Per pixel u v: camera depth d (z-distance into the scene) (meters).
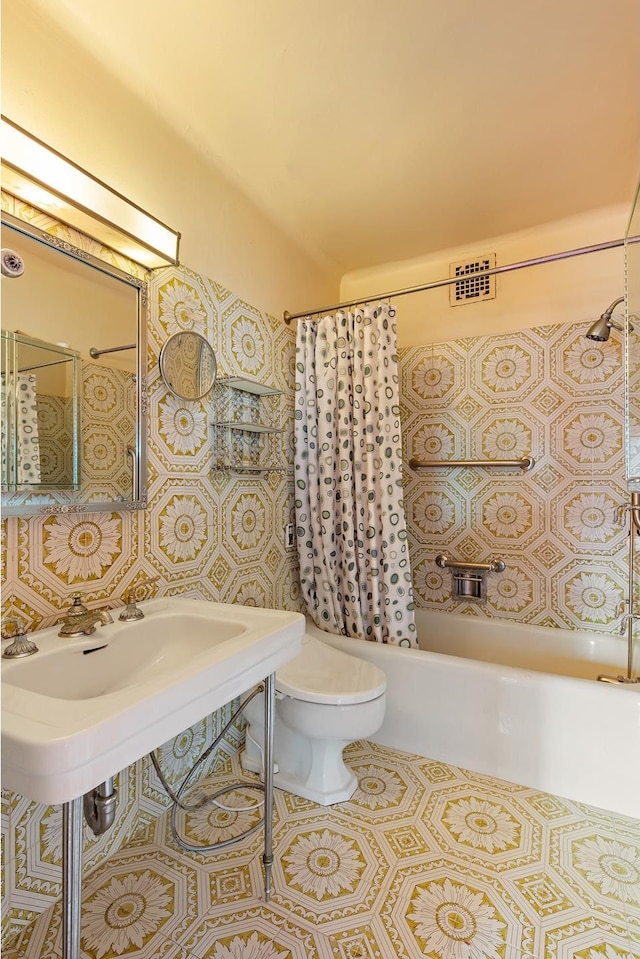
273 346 2.11
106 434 1.30
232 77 1.36
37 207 1.15
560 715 1.59
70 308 1.21
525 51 1.28
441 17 1.19
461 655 2.33
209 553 1.71
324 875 1.26
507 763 1.67
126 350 1.36
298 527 2.17
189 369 1.60
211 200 1.72
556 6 1.16
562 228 2.19
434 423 2.48
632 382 1.67
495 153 1.69
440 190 1.91
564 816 1.49
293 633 1.19
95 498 1.27
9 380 1.07
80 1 1.14
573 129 1.57
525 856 1.32
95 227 1.24
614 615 2.08
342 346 2.09
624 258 1.89
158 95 1.42
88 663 1.08
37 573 1.14
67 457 1.20
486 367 2.36
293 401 2.25
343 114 1.51
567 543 2.18
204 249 1.69
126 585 1.38
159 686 0.80
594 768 1.54
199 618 1.26
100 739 0.67
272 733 1.21
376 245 2.32
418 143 1.64
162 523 1.50
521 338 2.28
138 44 1.26
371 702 1.49
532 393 2.26
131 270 1.40
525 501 2.27
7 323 1.07
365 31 1.23
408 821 1.46
